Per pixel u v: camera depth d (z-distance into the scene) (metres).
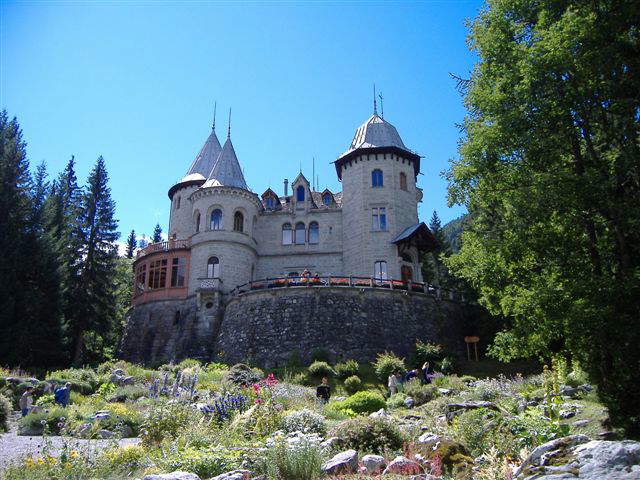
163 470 10.02
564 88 15.75
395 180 46.69
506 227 17.48
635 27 15.44
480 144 17.38
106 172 49.91
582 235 16.09
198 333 41.22
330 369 31.55
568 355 18.70
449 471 10.00
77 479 10.33
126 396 23.78
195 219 46.44
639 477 5.78
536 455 7.22
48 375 30.77
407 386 25.95
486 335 38.31
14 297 36.88
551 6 16.67
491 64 18.06
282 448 10.31
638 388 13.42
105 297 46.44
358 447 12.10
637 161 14.30
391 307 38.06
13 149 42.19
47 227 44.25
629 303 14.29
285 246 47.81
